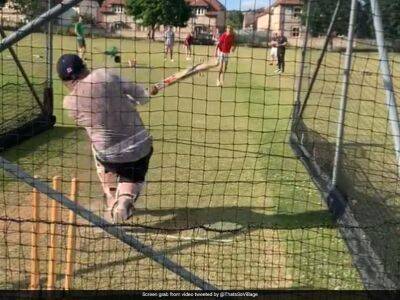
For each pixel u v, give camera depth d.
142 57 17.97
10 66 10.80
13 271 4.69
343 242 5.41
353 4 5.86
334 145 6.64
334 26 7.14
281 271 4.85
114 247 5.15
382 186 5.64
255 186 7.05
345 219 5.62
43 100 9.64
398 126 4.71
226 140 9.24
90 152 8.23
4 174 6.94
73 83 5.14
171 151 8.42
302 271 4.85
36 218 4.12
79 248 5.09
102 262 4.89
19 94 9.24
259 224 5.71
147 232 5.54
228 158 8.00
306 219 6.04
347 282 4.70
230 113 11.72
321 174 6.97
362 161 6.46
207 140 9.21
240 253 5.15
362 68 6.77
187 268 4.81
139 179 5.41
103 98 5.07
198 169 7.59
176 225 5.79
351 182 5.93
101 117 5.12
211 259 5.01
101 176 5.55
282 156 7.57
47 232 4.85
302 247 5.30
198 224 5.84
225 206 6.37
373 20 4.84
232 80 16.30
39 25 3.88
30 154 8.10
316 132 7.27
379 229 4.79
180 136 9.39
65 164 7.62
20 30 3.88
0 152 7.72
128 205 5.22
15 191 6.48
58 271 4.70
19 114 8.89
